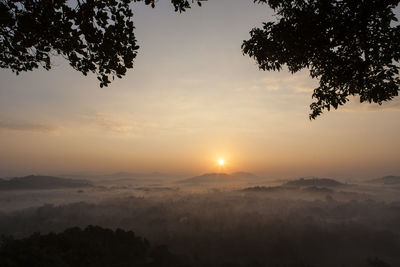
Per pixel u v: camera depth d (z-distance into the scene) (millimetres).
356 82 5816
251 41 6125
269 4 5992
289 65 6320
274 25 5766
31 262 39875
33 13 5125
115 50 5691
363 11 4848
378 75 5320
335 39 5242
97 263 49719
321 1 5031
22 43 5434
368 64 5367
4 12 4988
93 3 5273
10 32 5379
